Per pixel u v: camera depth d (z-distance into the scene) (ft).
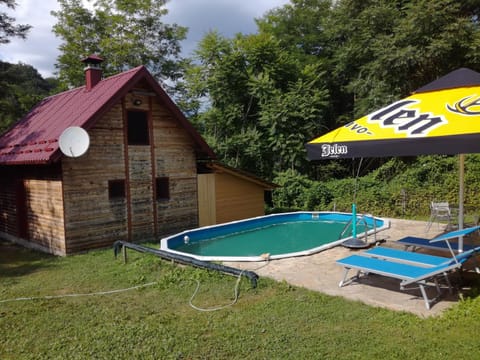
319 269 24.72
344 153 19.30
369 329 15.55
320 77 86.53
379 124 19.66
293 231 46.83
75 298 21.86
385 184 60.23
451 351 13.38
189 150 46.06
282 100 71.00
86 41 98.27
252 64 79.00
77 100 42.88
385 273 18.22
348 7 81.15
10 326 17.94
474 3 65.41
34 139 39.04
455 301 18.11
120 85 37.76
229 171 50.08
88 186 36.47
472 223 38.70
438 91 20.57
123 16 98.73
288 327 16.20
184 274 24.40
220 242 41.22
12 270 29.66
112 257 32.35
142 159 41.09
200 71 81.71
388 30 72.95
